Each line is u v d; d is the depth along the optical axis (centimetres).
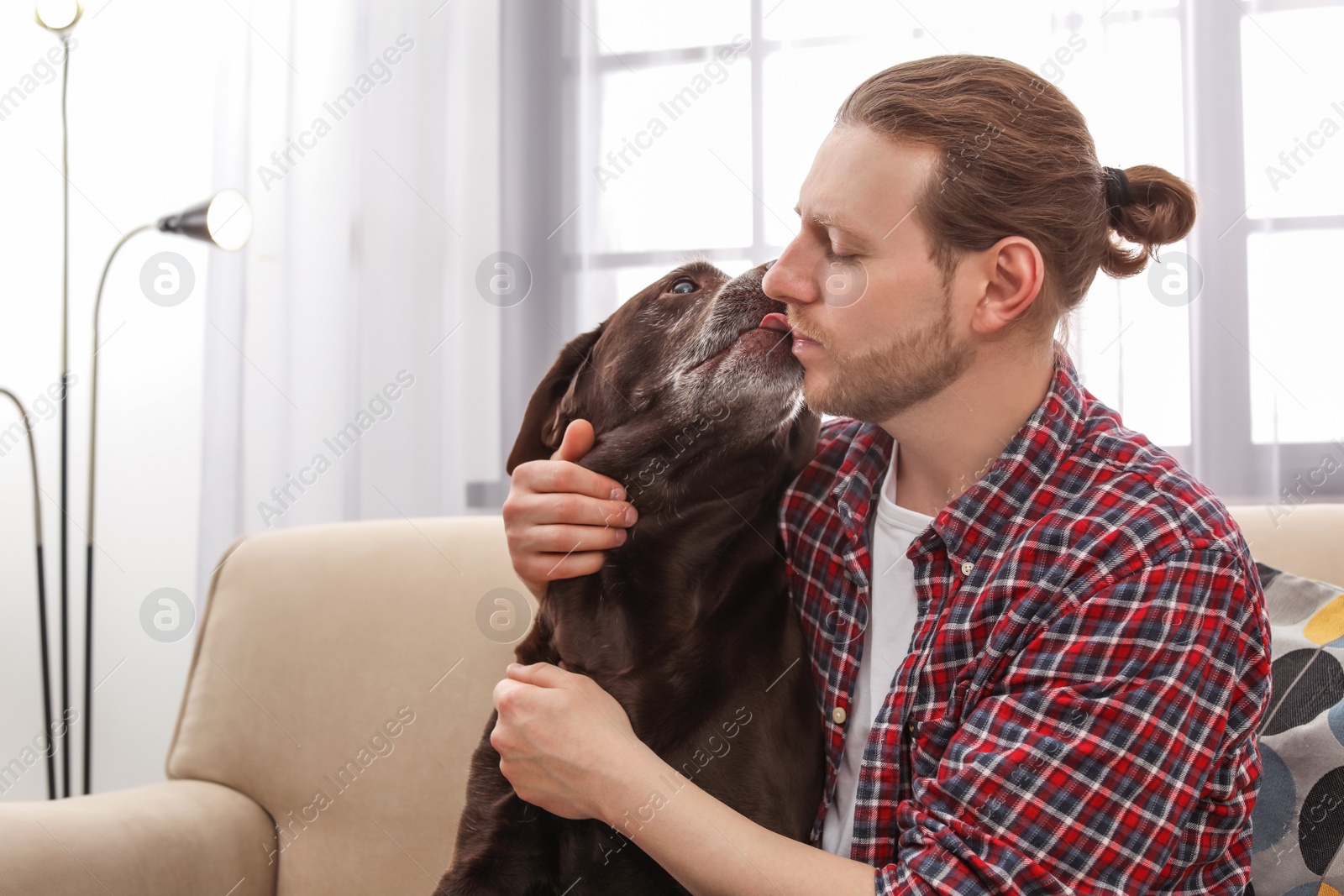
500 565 155
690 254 239
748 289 107
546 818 101
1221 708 78
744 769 96
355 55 261
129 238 229
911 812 83
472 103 254
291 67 263
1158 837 75
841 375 93
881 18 231
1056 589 83
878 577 102
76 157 271
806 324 95
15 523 262
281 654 153
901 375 92
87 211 270
